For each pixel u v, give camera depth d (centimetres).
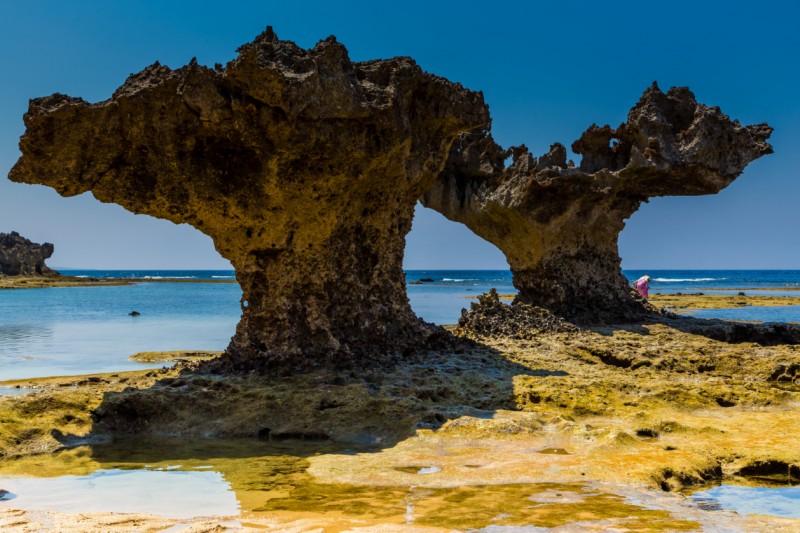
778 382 1401
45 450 989
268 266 1342
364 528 680
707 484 858
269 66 1130
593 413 1138
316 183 1276
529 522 694
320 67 1198
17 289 7362
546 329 1772
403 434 1027
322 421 1078
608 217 2028
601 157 2014
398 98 1309
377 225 1433
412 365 1383
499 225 2041
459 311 3722
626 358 1511
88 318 3369
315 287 1345
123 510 757
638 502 754
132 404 1111
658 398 1205
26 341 2358
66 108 1112
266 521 707
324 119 1205
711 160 1919
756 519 711
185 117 1166
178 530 679
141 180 1226
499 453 938
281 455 965
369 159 1293
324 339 1334
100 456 970
